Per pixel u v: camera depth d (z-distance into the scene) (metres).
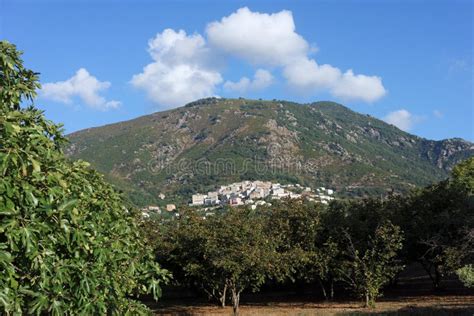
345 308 27.27
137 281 8.34
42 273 5.20
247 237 25.81
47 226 5.27
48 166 5.58
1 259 4.73
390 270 28.11
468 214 29.86
